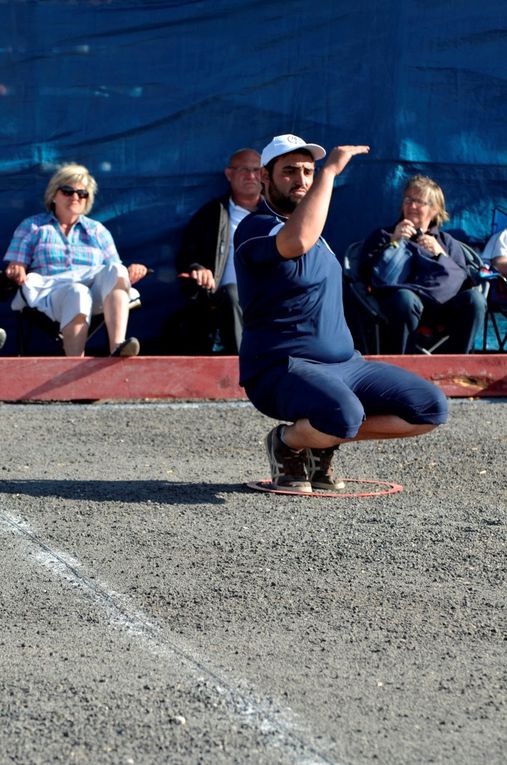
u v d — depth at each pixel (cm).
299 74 2778
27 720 890
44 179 2725
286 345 1602
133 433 2059
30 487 1645
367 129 2798
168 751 844
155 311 2788
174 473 1759
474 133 2842
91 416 2198
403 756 841
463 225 2856
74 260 2564
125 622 1109
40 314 2503
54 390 2317
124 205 2762
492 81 2836
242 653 1032
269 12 2758
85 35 2714
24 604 1159
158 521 1471
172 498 1593
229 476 1748
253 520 1482
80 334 2422
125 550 1344
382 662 1017
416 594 1201
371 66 2788
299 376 1572
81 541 1379
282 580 1240
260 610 1147
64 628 1093
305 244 1519
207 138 2777
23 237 2570
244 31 2758
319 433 1573
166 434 2055
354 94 2792
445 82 2816
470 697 947
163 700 927
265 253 1553
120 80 2739
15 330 2730
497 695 952
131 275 2511
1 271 2544
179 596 1185
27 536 1398
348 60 2784
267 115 2784
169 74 2750
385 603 1172
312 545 1370
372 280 2559
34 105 2709
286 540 1389
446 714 913
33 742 856
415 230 2594
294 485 1639
